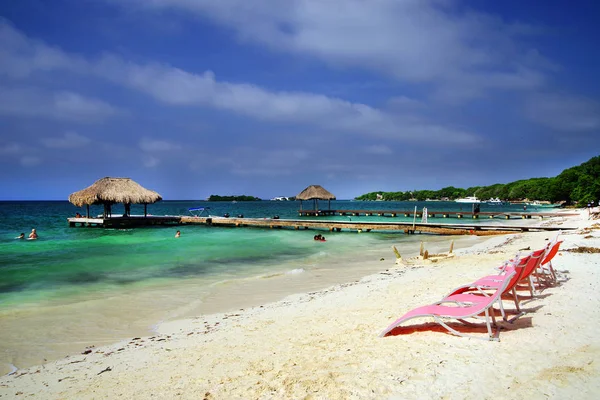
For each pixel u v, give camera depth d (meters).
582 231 24.98
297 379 4.61
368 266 16.36
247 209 113.94
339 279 13.41
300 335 6.62
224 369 5.26
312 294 10.80
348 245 25.38
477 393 3.93
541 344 5.07
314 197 64.25
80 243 25.27
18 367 6.40
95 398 4.72
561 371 4.27
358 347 5.56
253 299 10.80
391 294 9.41
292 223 39.97
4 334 8.05
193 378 5.04
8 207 117.25
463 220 51.72
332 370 4.79
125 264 17.17
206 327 8.09
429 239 29.30
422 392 4.02
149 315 9.38
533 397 3.78
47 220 52.28
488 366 4.52
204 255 20.05
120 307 10.08
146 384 5.01
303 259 18.97
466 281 10.16
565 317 6.11
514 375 4.25
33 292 11.90
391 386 4.20
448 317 5.58
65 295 11.50
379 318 7.18
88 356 6.70
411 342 5.54
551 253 8.45
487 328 5.62
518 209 95.38
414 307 7.74
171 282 13.39
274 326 7.49
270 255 20.47
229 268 16.39
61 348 7.29
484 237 29.59
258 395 4.29
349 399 4.00
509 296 7.62
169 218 45.59
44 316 9.29
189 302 10.56
